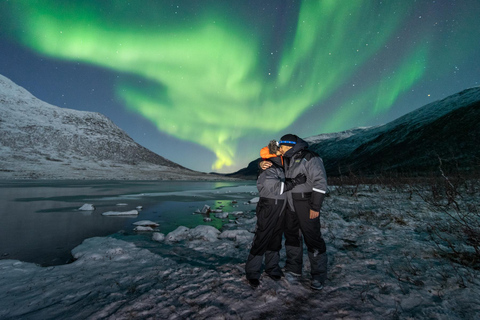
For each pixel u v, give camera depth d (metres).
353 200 7.45
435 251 2.85
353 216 5.36
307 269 2.69
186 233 4.39
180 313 1.84
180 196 12.88
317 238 2.28
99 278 2.50
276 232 2.45
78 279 2.48
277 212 2.37
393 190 8.88
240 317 1.78
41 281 2.43
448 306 1.83
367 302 1.95
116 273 2.63
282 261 2.99
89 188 18.08
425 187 8.00
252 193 15.06
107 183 26.27
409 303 1.91
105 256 3.18
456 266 2.44
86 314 1.84
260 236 2.33
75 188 17.77
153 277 2.51
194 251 3.48
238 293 2.12
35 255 3.44
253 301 2.00
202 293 2.13
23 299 2.07
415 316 1.74
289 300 2.02
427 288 2.10
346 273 2.50
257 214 2.44
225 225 5.36
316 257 2.25
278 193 2.25
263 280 2.36
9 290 2.23
